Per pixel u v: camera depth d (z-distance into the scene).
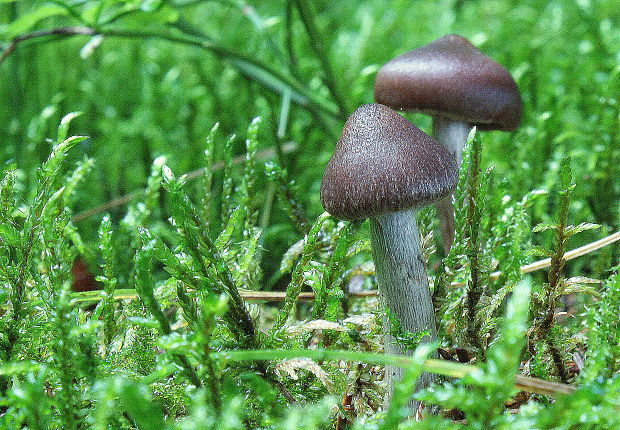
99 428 0.26
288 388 0.31
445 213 0.37
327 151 0.56
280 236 0.42
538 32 0.78
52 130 0.56
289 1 0.48
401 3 0.88
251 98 0.52
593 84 0.55
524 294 0.26
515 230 0.33
